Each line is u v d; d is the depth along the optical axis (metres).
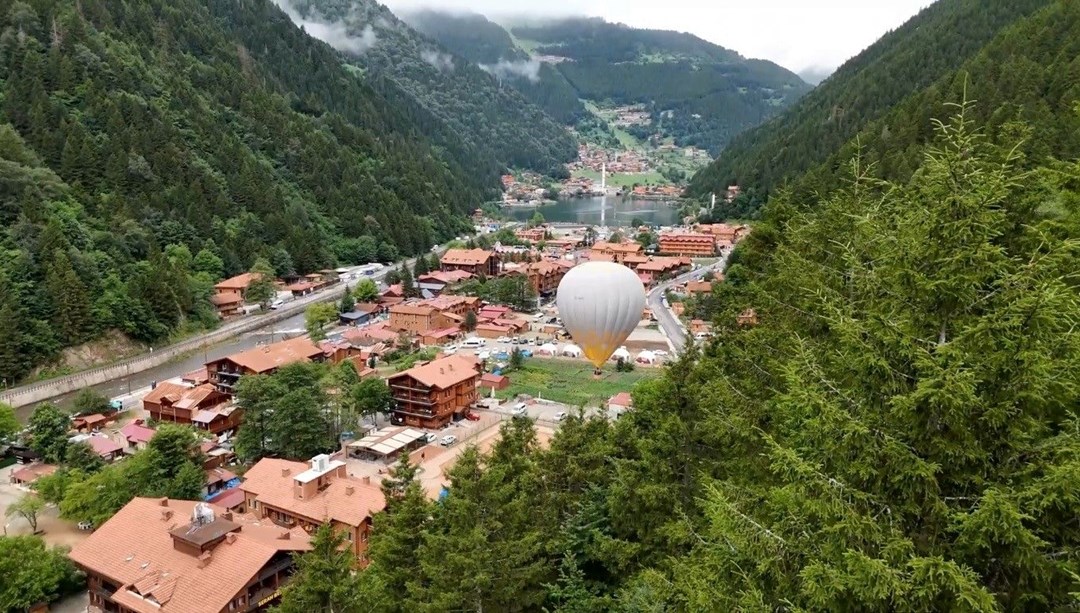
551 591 29.22
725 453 30.36
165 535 46.72
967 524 13.58
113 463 69.06
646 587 25.06
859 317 20.78
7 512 60.62
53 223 113.38
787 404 19.08
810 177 89.75
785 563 16.75
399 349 121.25
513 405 94.69
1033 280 15.12
